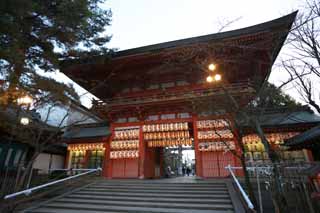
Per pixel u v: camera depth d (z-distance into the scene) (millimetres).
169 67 18875
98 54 17156
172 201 10344
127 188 13008
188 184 12922
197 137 17391
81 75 20547
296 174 8688
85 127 25641
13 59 9258
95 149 21875
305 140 11445
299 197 8305
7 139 15086
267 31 13516
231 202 9703
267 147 7211
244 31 14539
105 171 19297
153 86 21266
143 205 10086
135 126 19688
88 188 13562
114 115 20688
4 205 9820
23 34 11172
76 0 11492
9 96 9992
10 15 9281
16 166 14859
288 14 10398
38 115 16828
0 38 9320
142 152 18734
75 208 10234
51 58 12914
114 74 20016
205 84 19156
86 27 13859
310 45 7684
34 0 11156
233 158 16266
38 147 12641
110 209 9727
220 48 13648
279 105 16109
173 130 18422
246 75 17781
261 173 13977
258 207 8727
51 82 11211
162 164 24578
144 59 18781
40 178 15102
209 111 17250
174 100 17750
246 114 8711
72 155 22906
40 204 10836
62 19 11820
